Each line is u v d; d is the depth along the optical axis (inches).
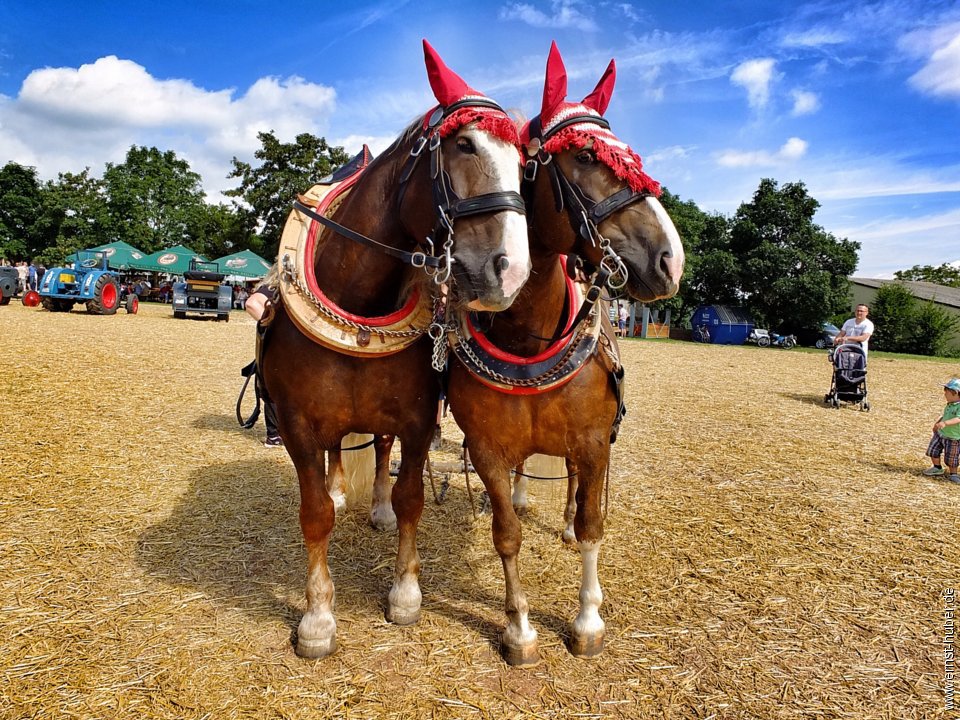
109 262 1142.3
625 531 157.8
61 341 462.3
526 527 160.4
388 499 160.4
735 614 119.4
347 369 100.0
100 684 93.6
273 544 144.7
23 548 135.9
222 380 356.8
